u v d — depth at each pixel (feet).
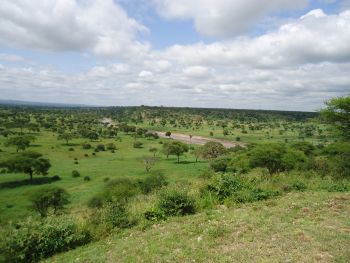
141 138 470.80
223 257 25.61
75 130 508.94
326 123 88.74
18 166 206.18
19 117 607.78
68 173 233.76
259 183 50.24
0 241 32.94
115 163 276.62
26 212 137.69
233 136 490.08
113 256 29.17
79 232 36.11
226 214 36.96
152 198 49.39
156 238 32.04
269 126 634.84
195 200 43.01
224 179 47.88
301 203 38.88
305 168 84.17
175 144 306.35
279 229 30.17
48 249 33.53
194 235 31.48
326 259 23.62
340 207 36.65
